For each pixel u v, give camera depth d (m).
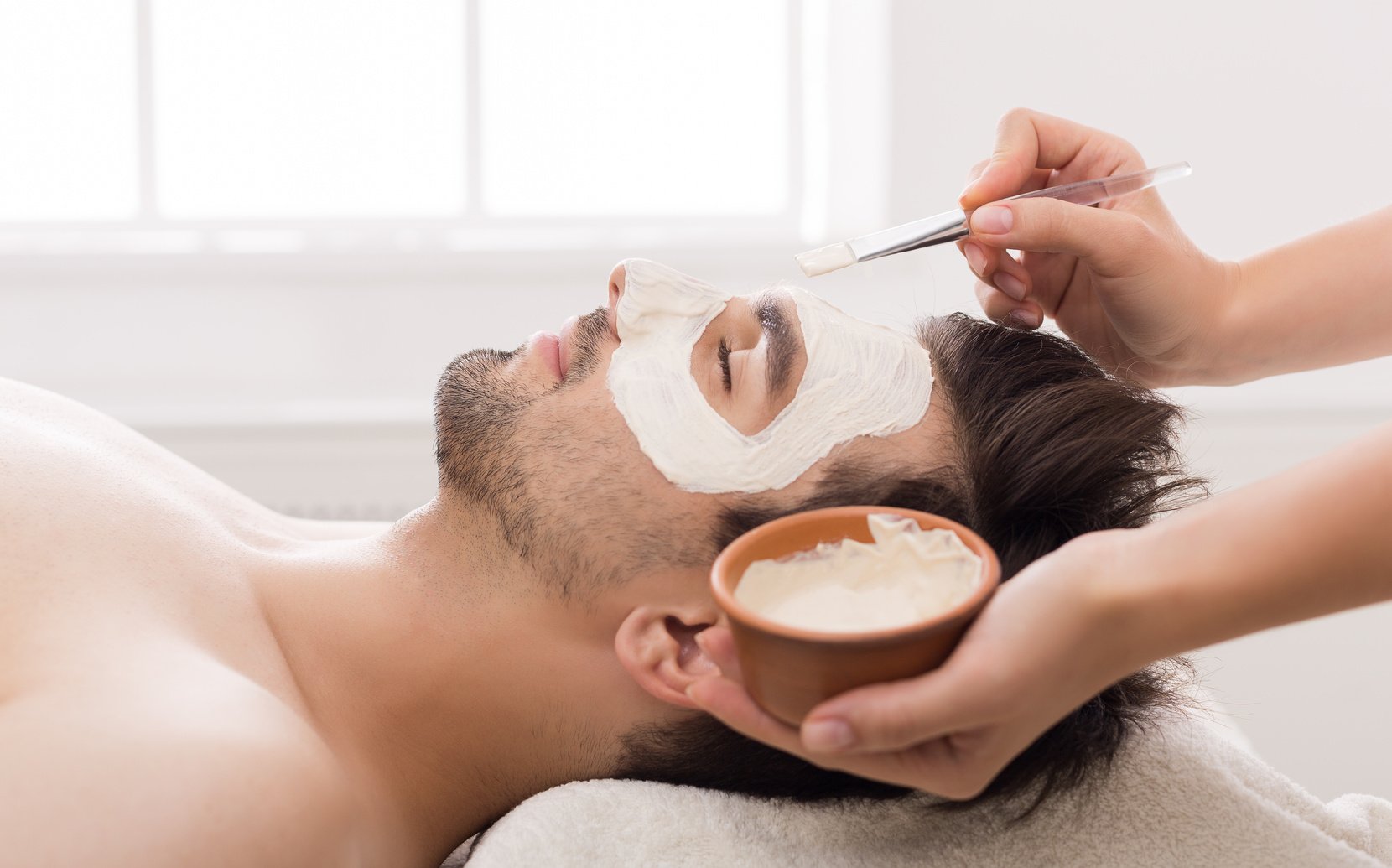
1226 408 1.90
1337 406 1.89
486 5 2.13
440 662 0.92
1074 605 0.60
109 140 2.15
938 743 0.63
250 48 2.12
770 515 0.89
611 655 0.91
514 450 0.92
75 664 0.78
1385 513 0.59
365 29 2.13
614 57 2.17
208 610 0.90
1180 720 0.92
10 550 0.85
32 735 0.72
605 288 2.06
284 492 1.93
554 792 0.88
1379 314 1.03
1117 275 0.96
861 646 0.57
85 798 0.69
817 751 0.59
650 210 2.21
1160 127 1.98
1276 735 2.01
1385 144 1.96
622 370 0.93
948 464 0.92
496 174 2.20
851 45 2.09
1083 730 0.85
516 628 0.91
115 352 2.03
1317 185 1.98
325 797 0.76
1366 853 0.88
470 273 2.05
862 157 2.11
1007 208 0.90
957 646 0.60
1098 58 1.95
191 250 2.03
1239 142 1.97
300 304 2.04
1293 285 1.03
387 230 2.14
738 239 2.12
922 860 0.85
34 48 2.11
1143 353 1.05
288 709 0.83
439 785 0.94
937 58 1.96
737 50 2.17
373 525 1.28
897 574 0.65
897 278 2.06
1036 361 0.97
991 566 0.62
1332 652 1.98
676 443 0.90
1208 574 0.60
